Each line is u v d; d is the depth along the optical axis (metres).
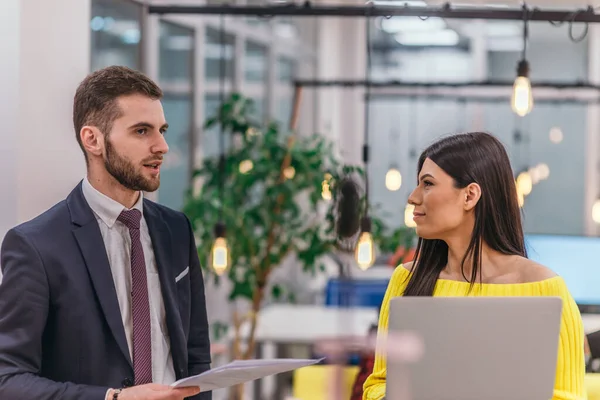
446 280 2.46
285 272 8.24
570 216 9.84
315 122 9.60
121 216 2.22
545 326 2.04
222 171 5.66
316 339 4.93
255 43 8.35
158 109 2.20
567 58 9.99
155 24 5.82
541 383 2.06
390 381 2.06
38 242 2.11
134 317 2.19
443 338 2.04
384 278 6.06
